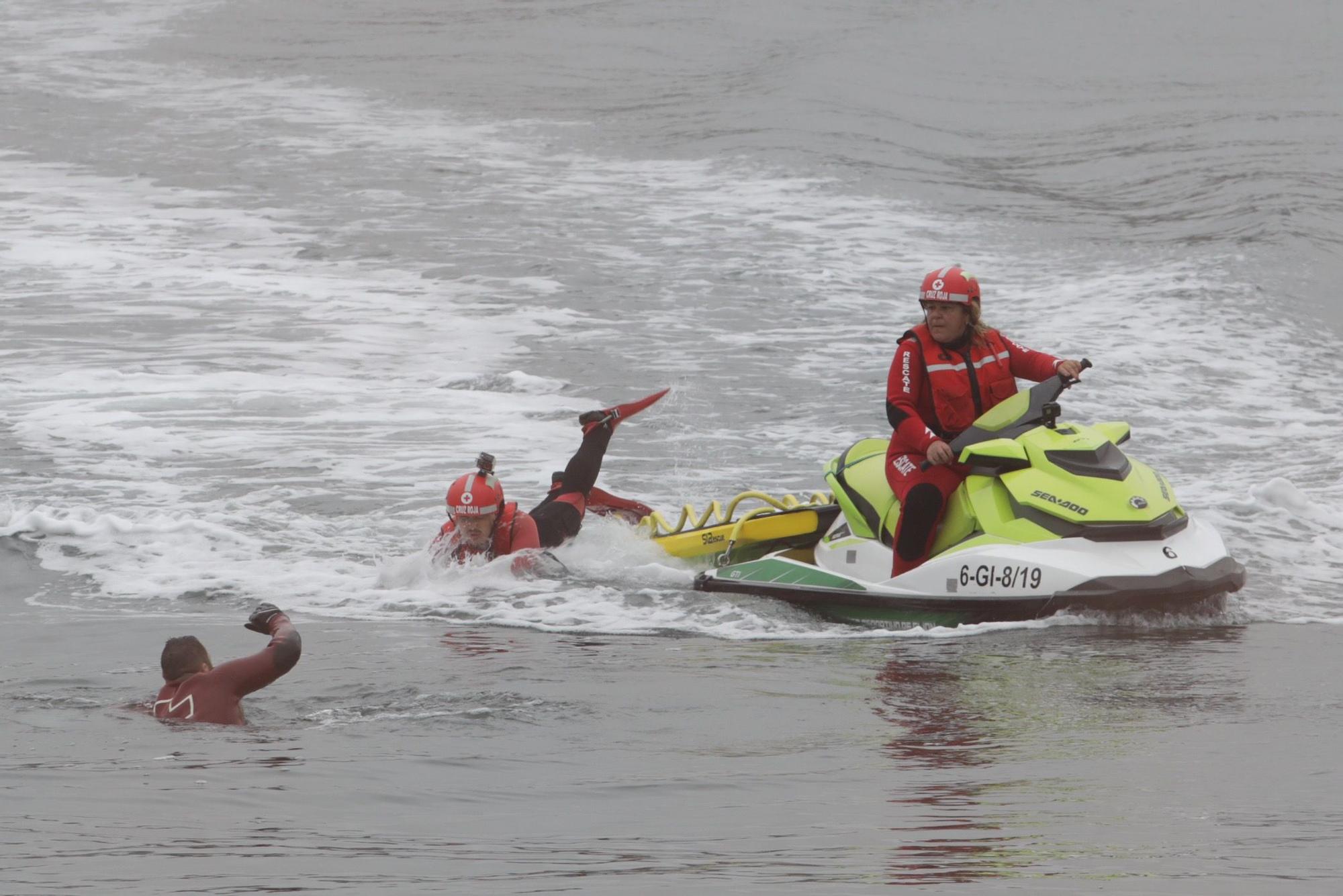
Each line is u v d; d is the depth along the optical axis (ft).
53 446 158.71
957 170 380.58
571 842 45.85
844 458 114.11
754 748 63.72
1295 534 133.28
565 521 121.39
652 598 107.14
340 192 349.20
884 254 293.23
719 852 44.24
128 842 45.34
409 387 194.29
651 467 154.51
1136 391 197.98
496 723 69.21
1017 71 488.44
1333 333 239.09
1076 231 318.65
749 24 550.77
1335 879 39.83
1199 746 63.57
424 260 282.36
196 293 255.91
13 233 306.14
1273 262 282.15
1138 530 99.86
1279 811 50.08
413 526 130.52
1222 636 96.22
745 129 416.67
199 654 72.64
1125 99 457.68
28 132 422.41
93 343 217.77
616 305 247.29
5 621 99.76
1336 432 178.70
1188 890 38.60
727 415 178.81
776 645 93.04
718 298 252.83
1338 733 66.39
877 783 56.03
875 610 102.17
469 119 441.27
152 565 117.50
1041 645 92.32
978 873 41.04
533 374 201.67
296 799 52.60
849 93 456.86
